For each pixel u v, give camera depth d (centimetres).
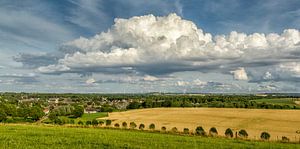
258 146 4544
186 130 7144
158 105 18875
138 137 5094
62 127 7081
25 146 3694
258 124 9681
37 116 13662
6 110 13550
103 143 4109
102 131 6134
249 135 7306
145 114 13588
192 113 12950
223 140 5281
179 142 4566
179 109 14812
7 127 6288
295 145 5006
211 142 4784
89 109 19625
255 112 12550
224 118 11156
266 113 12100
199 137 5734
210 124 9850
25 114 13588
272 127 9094
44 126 7144
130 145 3997
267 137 6500
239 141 5206
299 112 12262
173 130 7244
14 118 13388
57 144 3969
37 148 3588
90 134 5284
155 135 5650
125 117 12825
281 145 4853
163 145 4153
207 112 13075
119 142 4288
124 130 6912
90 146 3819
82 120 12244
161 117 12194
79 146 3778
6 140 4175
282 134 7750
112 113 15412
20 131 5431
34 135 4912
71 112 14900
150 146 4003
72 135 5016
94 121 9862
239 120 10606
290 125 9425
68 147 3703
